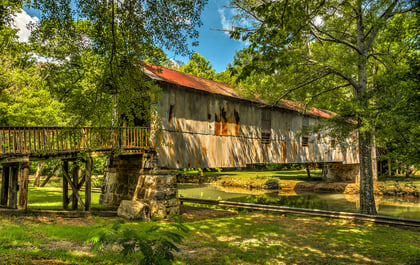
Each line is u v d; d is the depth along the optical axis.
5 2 9.20
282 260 7.10
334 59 14.66
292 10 5.44
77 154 11.09
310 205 20.64
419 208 19.16
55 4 6.00
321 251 8.00
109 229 3.23
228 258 7.04
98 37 6.72
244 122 18.12
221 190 31.02
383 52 16.94
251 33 6.15
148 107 8.55
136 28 6.64
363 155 15.15
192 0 6.41
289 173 43.94
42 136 10.36
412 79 7.43
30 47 16.66
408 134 8.57
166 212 13.50
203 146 15.60
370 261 7.05
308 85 16.67
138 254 6.50
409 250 8.07
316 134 24.09
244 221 13.01
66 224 9.74
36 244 6.68
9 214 9.62
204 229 10.95
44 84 17.91
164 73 15.18
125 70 7.50
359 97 14.16
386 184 26.02
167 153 13.91
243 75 6.60
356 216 12.69
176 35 6.88
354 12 14.84
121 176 15.69
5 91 15.11
